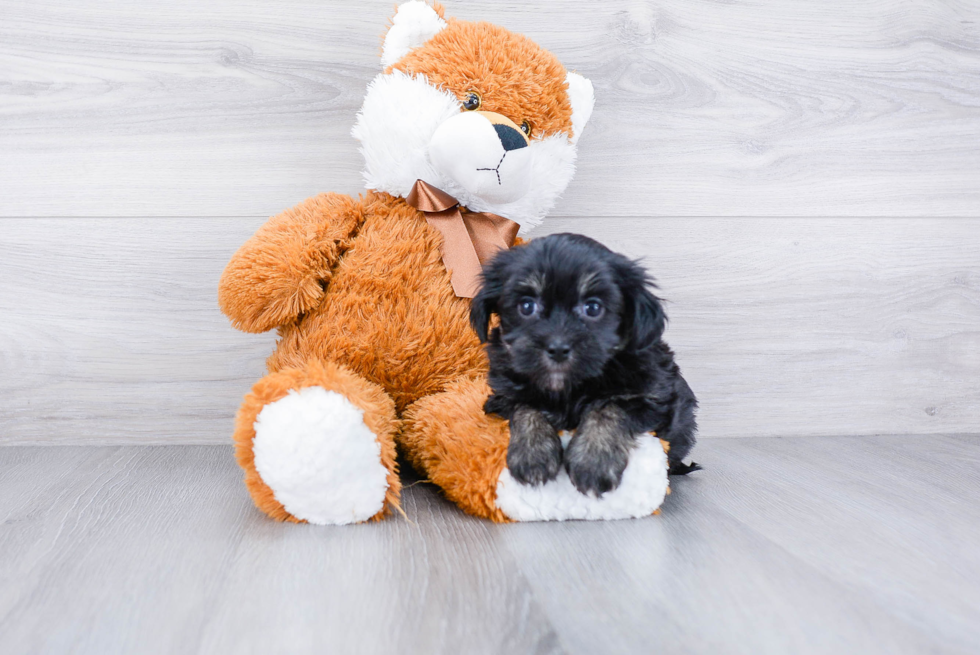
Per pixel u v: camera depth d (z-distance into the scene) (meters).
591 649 0.95
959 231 2.38
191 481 1.81
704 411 2.35
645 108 2.25
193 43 2.14
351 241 1.79
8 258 2.13
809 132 2.31
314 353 1.71
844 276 2.35
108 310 2.17
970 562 1.29
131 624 1.02
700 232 2.30
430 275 1.76
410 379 1.72
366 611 1.06
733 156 2.29
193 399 2.21
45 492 1.70
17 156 2.12
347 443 1.43
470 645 0.96
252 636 0.99
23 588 1.15
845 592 1.15
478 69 1.74
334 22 2.17
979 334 2.40
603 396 1.48
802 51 2.29
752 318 2.34
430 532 1.42
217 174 2.17
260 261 1.68
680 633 0.99
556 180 1.90
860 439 2.34
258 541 1.37
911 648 0.96
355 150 2.20
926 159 2.36
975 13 2.34
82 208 2.14
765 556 1.30
